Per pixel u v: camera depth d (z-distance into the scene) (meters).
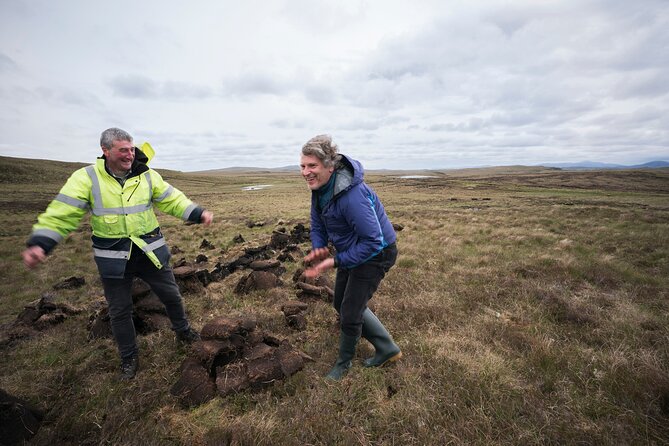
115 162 2.95
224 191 64.56
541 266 6.84
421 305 4.72
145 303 4.45
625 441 2.20
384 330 3.21
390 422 2.50
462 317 4.43
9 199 36.69
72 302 5.79
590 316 4.22
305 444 2.28
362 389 2.90
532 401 2.63
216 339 3.20
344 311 2.97
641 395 2.63
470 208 25.42
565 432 2.30
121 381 3.15
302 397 2.77
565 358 3.24
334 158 2.62
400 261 7.48
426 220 16.33
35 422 2.59
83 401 2.87
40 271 8.18
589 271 6.32
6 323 4.90
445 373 3.00
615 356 3.20
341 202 2.60
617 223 13.93
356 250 2.65
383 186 72.00
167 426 2.56
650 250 8.34
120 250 3.10
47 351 3.82
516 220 15.70
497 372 3.00
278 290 5.71
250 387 2.93
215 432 2.42
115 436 2.43
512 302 4.89
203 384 2.91
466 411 2.54
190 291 5.74
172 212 3.52
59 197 2.78
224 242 12.00
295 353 3.31
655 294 5.15
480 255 8.13
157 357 3.54
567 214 18.34
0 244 12.38
